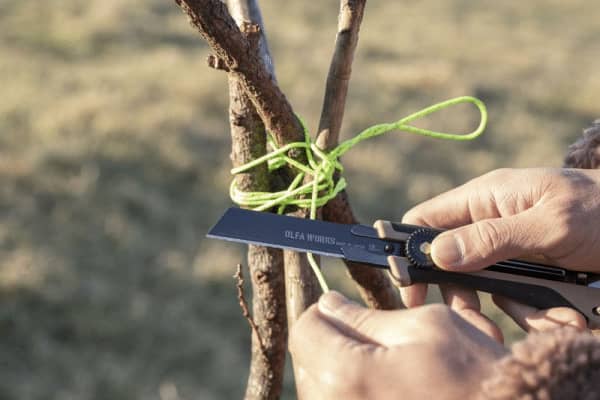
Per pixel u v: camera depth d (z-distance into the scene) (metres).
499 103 8.16
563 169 1.14
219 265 4.96
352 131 7.05
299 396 0.84
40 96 6.93
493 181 1.18
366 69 8.69
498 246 1.05
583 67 9.77
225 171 6.16
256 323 1.29
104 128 6.32
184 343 4.34
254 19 1.19
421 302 1.17
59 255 4.82
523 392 0.60
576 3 13.21
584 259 1.09
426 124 7.38
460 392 0.71
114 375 4.03
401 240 1.09
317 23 10.98
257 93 1.09
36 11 9.32
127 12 9.44
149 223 5.41
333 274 4.89
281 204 1.18
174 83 7.54
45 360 4.07
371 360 0.74
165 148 6.24
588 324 1.12
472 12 12.35
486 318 1.11
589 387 0.59
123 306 4.53
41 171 5.67
